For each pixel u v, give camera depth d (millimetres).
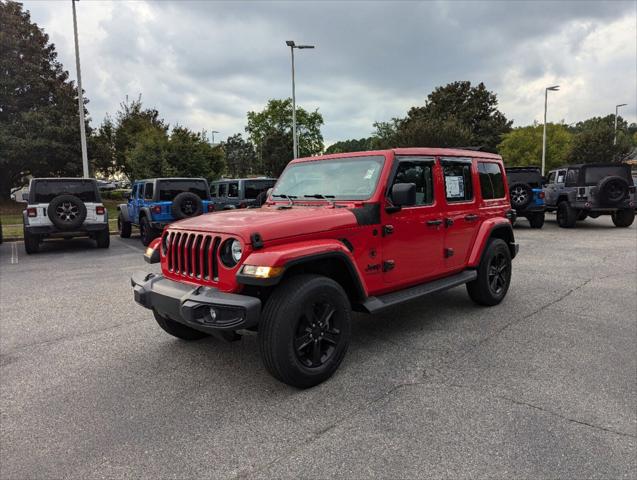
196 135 28188
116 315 5520
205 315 3213
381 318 5215
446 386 3451
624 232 13562
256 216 3686
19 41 28750
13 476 2451
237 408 3172
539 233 13594
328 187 4465
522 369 3740
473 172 5316
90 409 3186
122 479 2422
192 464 2543
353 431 2850
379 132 43031
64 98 29859
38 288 7047
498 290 5707
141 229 12539
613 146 35750
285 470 2475
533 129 39594
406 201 3729
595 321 5020
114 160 32250
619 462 2494
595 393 3299
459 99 51500
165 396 3369
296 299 3232
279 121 60250
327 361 3523
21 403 3289
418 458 2555
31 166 27250
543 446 2650
